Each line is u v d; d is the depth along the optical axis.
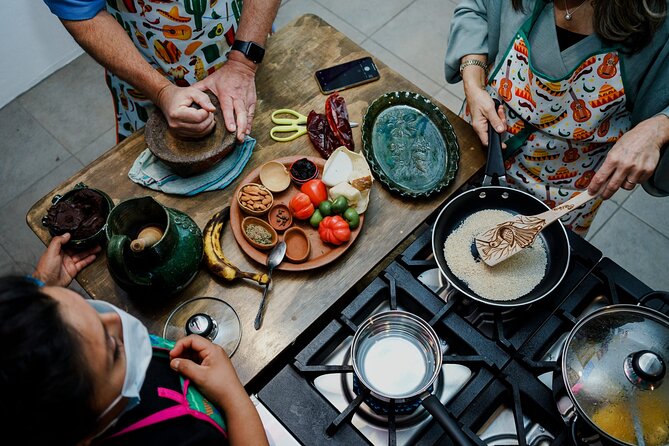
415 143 1.39
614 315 0.96
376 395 0.92
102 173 1.36
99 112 2.70
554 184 1.57
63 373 0.55
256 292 1.21
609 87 1.33
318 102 1.46
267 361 1.14
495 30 1.45
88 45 1.35
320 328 1.28
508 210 1.24
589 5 1.26
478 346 1.06
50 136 2.65
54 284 1.17
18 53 2.61
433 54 2.77
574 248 1.17
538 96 1.39
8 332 0.53
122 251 1.04
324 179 1.27
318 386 1.07
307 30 1.57
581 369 0.92
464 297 1.12
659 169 1.39
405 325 1.03
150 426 0.74
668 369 0.90
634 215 2.32
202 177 1.33
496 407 1.03
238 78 1.43
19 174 2.56
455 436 0.86
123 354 0.67
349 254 1.26
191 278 1.18
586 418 0.87
